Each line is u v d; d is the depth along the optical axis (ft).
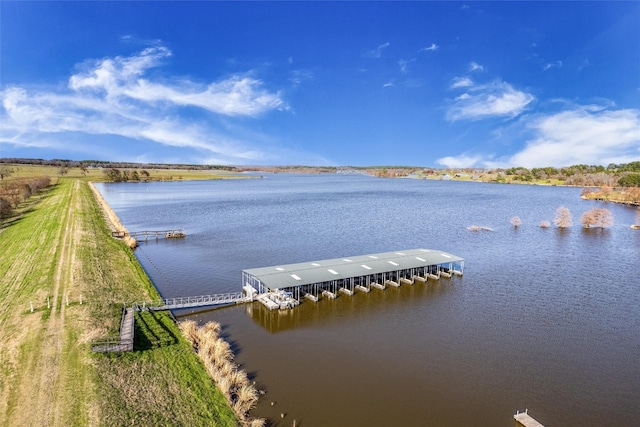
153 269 239.30
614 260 268.00
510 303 190.70
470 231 360.28
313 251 283.18
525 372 131.54
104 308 153.89
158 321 152.15
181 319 167.63
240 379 118.52
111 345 121.70
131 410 95.04
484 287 212.43
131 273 210.18
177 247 293.84
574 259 270.05
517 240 326.44
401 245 303.89
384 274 211.82
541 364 136.77
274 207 517.96
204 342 137.39
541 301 193.57
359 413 108.88
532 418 106.63
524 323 168.76
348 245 302.25
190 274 229.86
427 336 155.94
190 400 103.24
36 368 109.70
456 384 124.06
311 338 153.17
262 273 194.59
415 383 124.16
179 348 131.13
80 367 110.32
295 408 110.11
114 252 247.29
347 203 568.82
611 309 184.44
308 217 434.71
